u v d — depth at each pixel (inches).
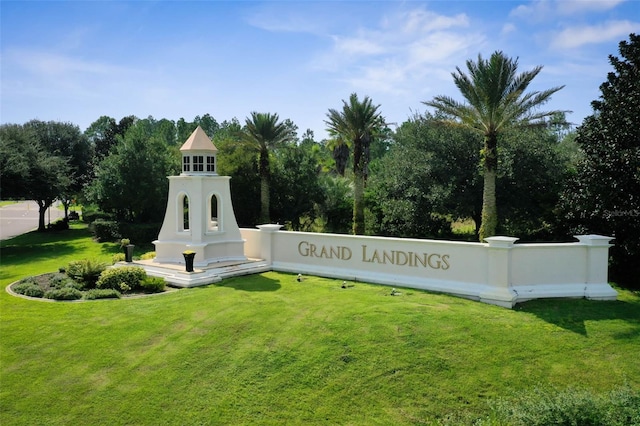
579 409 253.1
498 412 269.7
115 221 1203.2
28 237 1315.2
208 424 273.3
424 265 504.1
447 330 371.6
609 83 619.5
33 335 386.9
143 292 518.6
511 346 348.2
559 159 1007.6
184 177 602.2
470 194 1046.4
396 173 1127.0
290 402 292.4
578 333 369.1
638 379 308.3
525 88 795.4
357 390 302.4
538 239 938.1
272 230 628.1
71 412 284.2
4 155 1053.8
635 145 570.3
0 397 298.0
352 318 398.9
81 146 1718.8
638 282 573.9
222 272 569.6
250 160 1273.4
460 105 841.5
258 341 365.7
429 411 283.0
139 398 297.7
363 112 1091.3
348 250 563.8
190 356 346.6
